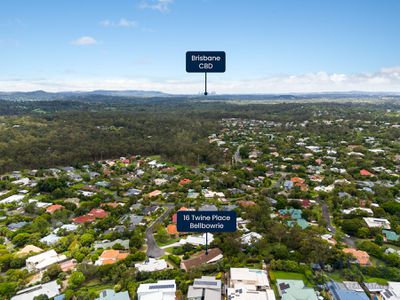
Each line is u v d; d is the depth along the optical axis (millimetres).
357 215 72125
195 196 90375
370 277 50281
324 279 49188
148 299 43969
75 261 56281
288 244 59312
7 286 47094
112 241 64250
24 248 60125
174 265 55844
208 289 46031
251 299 43906
